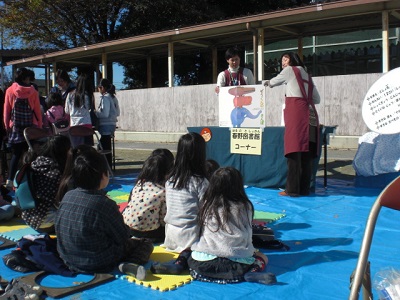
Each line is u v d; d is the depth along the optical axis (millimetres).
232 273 2998
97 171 3107
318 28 13047
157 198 3781
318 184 6715
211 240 3051
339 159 8992
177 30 13312
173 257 3475
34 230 4312
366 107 4352
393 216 4645
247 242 3102
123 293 2859
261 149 6301
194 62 21516
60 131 6785
